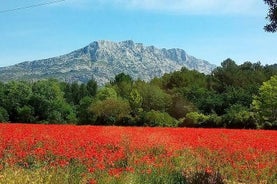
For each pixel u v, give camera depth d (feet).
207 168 48.75
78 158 50.78
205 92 303.48
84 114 241.96
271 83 199.72
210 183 40.75
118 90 312.91
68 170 41.96
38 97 274.77
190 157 58.85
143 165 48.39
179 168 49.83
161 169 46.21
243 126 158.71
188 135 84.79
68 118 274.36
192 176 41.73
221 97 273.75
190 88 313.73
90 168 43.98
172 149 63.05
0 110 266.16
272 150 65.16
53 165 46.24
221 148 64.59
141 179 40.98
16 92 275.80
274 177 48.57
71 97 373.40
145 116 194.18
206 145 67.36
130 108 226.99
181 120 186.29
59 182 34.81
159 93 257.55
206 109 266.16
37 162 50.24
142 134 84.02
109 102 219.00
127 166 48.39
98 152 57.21
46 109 276.82
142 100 247.50
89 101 269.03
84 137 72.59
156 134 83.56
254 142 73.15
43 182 33.35
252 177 48.65
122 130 97.14
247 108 231.30
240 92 271.28
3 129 87.10
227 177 49.49
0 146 59.41
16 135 71.77
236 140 77.87
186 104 253.44
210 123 168.86
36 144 64.64
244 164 55.06
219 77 352.28
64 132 83.10
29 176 33.09
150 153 61.57
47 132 82.23
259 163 53.16
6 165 46.06
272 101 196.03
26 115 268.62
